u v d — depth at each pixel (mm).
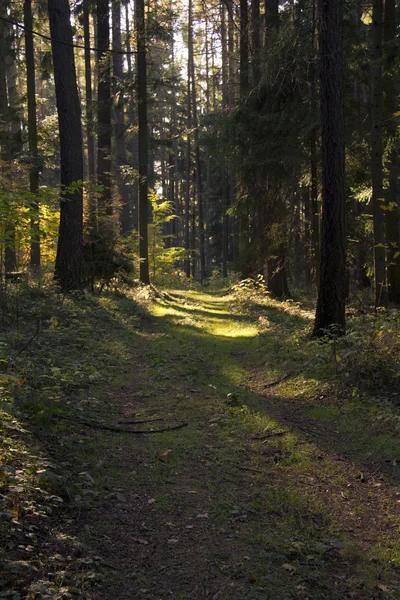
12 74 26391
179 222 55531
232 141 15453
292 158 14008
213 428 5652
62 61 12617
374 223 12039
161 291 20562
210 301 21000
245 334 11773
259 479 4504
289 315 14094
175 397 6770
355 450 5129
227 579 3080
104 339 9711
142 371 8180
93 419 5625
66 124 12734
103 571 3037
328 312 9281
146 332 11891
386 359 7035
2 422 4172
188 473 4566
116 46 24344
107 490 4105
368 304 15680
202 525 3699
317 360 7930
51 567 2947
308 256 17906
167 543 3441
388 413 5828
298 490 4305
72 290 12391
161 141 20516
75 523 3525
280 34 12648
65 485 3865
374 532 3670
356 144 14086
